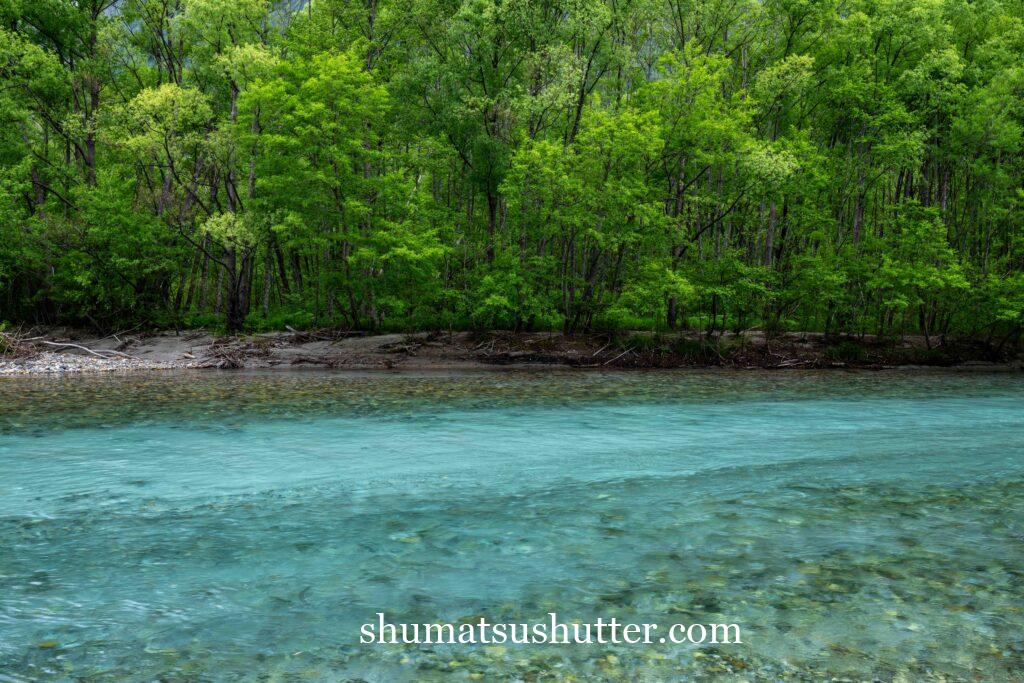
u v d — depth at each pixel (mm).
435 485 10289
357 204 33188
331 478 10719
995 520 8312
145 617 5691
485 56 36688
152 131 34594
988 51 41625
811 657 4953
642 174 36344
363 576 6586
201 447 13062
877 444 13570
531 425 15773
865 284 36938
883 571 6613
